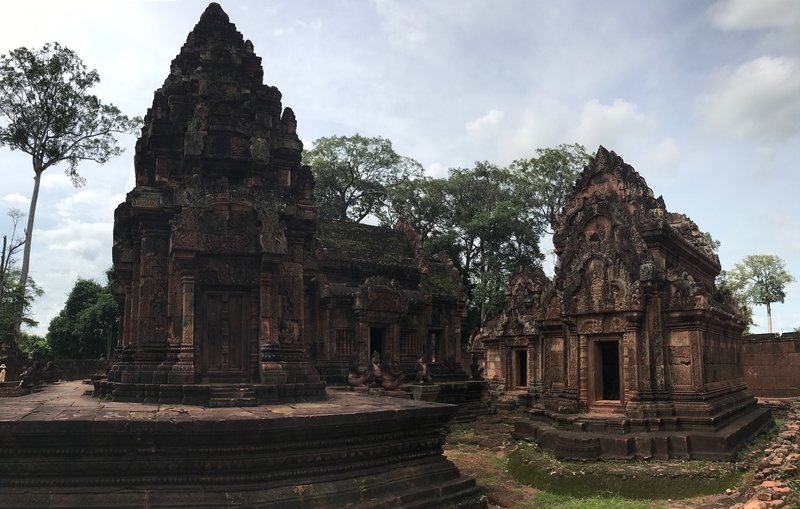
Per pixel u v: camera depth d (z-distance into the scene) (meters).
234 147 14.31
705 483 14.21
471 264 53.81
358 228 34.47
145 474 9.08
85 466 8.87
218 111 14.55
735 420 19.55
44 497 8.64
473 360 37.03
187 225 12.80
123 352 14.55
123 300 21.08
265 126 14.73
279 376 12.84
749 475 14.80
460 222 52.16
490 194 51.81
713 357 19.84
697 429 17.14
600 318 18.62
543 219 51.88
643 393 17.73
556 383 21.69
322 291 28.28
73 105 34.75
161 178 14.70
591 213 19.83
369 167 55.31
